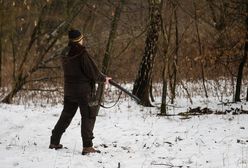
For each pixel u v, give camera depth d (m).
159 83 19.44
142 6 14.64
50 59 18.11
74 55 7.54
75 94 7.64
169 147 8.34
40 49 18.92
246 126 10.10
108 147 8.41
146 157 7.54
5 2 19.27
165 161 7.27
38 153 7.53
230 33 13.82
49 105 14.71
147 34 14.16
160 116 11.84
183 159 7.40
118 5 12.92
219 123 10.52
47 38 18.56
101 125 10.63
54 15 19.02
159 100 15.79
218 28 14.51
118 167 6.73
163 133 9.70
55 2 19.02
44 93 17.64
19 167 6.70
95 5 17.27
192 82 17.30
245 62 13.88
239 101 14.05
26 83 18.31
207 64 15.58
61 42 19.92
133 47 19.61
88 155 7.56
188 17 14.33
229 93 16.30
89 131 7.65
